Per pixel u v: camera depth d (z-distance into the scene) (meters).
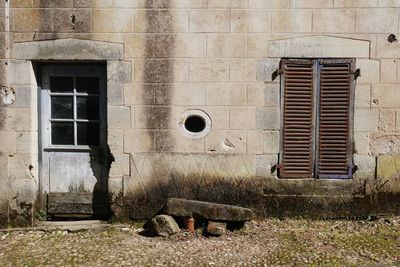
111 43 5.52
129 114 5.58
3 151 5.59
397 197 5.61
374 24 5.48
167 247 4.96
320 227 5.51
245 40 5.51
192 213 5.41
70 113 5.77
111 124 5.58
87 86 5.75
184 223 5.44
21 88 5.55
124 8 5.49
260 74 5.54
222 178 5.61
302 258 4.62
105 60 5.54
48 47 5.51
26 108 5.56
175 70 5.54
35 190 5.68
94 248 4.96
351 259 4.57
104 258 4.68
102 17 5.50
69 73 5.72
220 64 5.54
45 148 5.77
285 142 5.60
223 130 5.59
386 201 5.62
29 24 5.50
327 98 5.58
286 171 5.62
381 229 5.39
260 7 5.48
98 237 5.29
